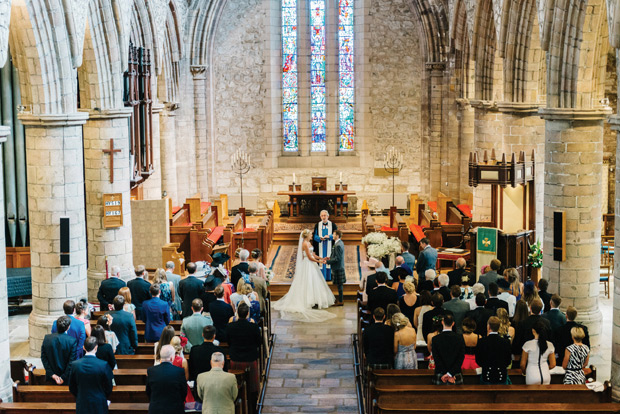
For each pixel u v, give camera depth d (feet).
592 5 52.80
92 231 64.95
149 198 86.74
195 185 106.42
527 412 33.71
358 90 109.50
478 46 77.87
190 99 103.96
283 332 60.49
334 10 108.47
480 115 79.10
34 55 52.90
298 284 65.41
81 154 57.36
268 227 83.15
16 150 70.49
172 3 90.53
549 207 56.75
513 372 39.37
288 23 109.09
